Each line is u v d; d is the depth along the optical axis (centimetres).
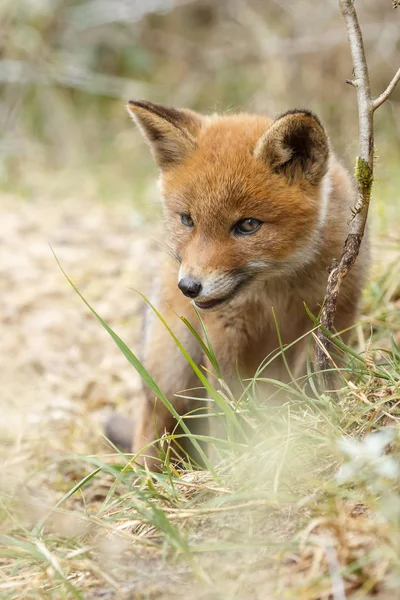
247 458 677
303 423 684
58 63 2473
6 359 1327
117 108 2541
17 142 2394
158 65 2619
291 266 852
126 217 1850
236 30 2558
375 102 707
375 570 490
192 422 1037
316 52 2272
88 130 2492
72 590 549
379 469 550
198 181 852
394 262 1110
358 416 643
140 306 1439
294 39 2356
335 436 636
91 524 698
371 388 687
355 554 505
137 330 1386
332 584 488
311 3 2422
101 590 565
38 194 2112
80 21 2552
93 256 1625
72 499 950
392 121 2030
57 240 1708
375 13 2281
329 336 731
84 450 1086
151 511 643
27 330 1396
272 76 2306
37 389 1270
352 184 930
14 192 2122
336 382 746
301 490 607
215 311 877
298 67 2305
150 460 1006
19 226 1778
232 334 897
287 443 629
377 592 479
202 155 873
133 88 2500
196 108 2448
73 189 2144
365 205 718
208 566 554
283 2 2477
